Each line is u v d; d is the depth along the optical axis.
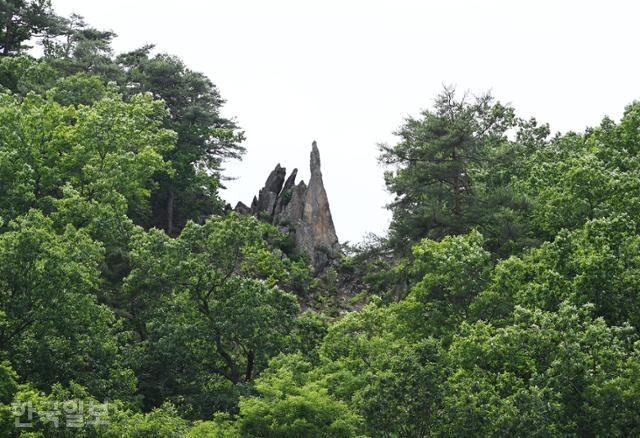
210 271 73.38
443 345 66.38
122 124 86.56
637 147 83.56
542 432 51.31
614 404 52.22
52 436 49.25
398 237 83.00
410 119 87.44
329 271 110.00
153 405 70.88
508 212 78.19
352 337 69.38
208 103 118.62
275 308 74.44
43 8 121.69
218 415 56.69
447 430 53.25
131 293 76.00
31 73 105.12
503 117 89.12
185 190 110.31
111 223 76.31
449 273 68.44
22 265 61.66
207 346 73.06
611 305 60.59
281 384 55.16
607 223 63.59
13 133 78.88
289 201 118.94
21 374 61.81
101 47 122.69
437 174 84.56
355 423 54.22
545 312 57.53
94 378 63.94
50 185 80.81
